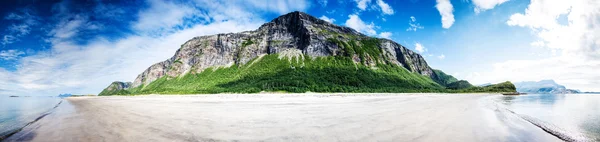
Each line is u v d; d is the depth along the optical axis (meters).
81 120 19.02
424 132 13.49
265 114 22.08
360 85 169.38
